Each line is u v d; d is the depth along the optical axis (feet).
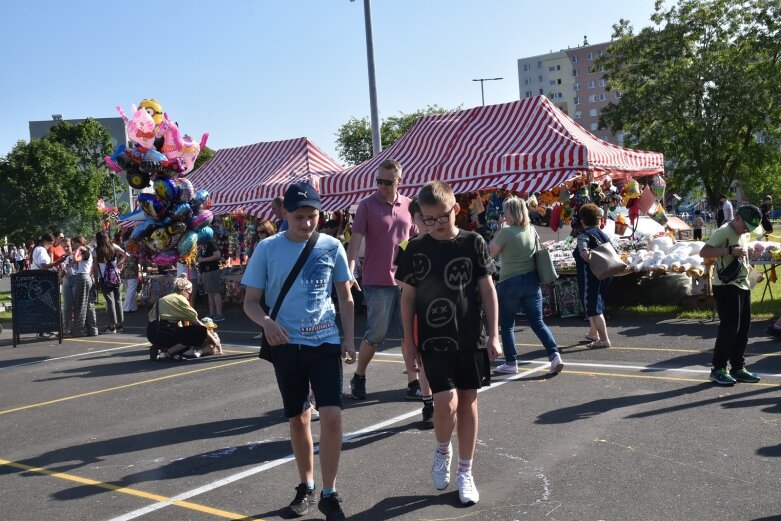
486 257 14.34
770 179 142.82
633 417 19.20
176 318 32.14
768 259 34.81
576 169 41.37
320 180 52.49
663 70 129.90
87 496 15.99
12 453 19.62
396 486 15.43
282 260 13.96
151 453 18.85
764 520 12.76
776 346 27.04
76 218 180.24
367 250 22.33
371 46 63.21
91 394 26.48
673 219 61.36
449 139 49.34
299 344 13.84
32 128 341.21
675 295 36.96
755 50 124.47
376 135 63.87
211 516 14.46
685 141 126.41
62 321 43.14
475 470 16.05
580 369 25.35
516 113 48.01
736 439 17.01
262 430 20.40
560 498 14.21
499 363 27.14
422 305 14.08
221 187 62.69
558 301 37.24
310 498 14.51
